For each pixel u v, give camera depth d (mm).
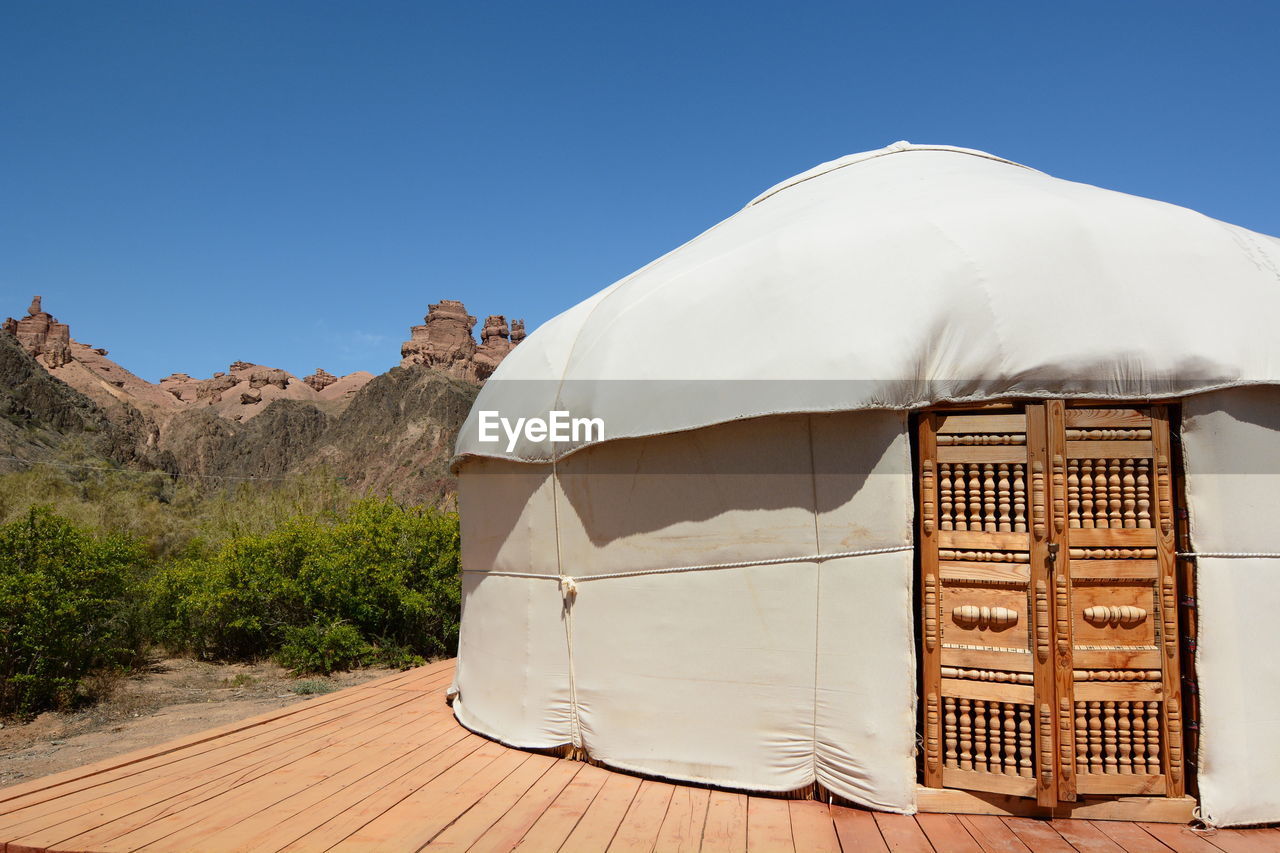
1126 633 3229
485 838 3018
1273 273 3377
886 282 3393
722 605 3553
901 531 3248
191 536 20844
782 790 3412
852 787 3281
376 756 4129
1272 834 3051
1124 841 2975
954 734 3287
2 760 6520
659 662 3686
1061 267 3328
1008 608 3236
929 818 3189
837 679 3322
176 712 7918
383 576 9820
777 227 4141
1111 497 3256
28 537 8602
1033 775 3178
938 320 3293
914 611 3426
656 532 3713
